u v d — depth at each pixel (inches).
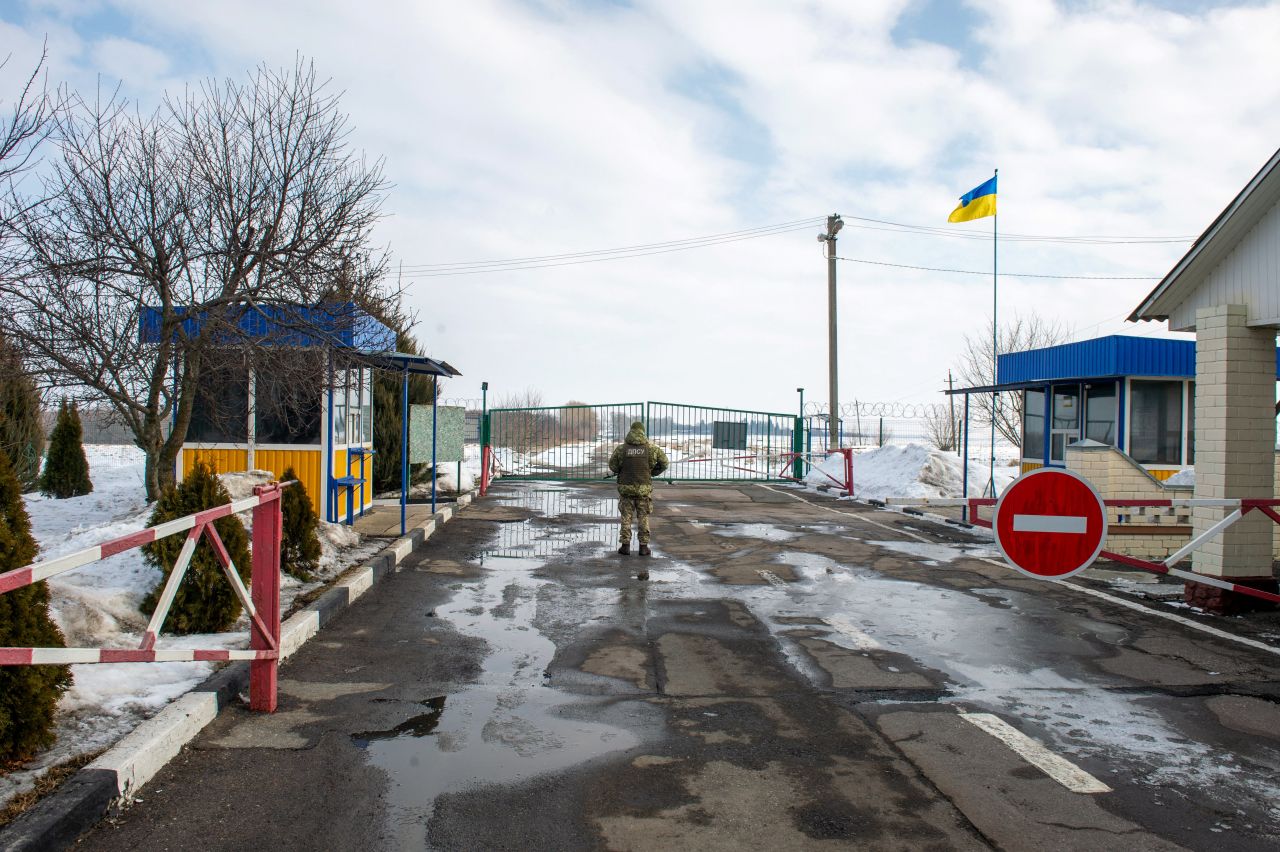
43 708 147.9
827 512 661.9
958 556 438.9
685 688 214.4
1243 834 140.3
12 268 307.9
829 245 1012.5
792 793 153.1
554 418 1295.5
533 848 131.2
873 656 247.0
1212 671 235.1
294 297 358.6
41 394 359.6
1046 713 199.5
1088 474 416.8
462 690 209.0
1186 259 323.6
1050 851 133.6
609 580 358.0
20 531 158.6
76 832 128.7
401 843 131.7
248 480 370.6
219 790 148.6
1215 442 313.1
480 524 541.6
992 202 707.4
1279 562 395.5
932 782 159.0
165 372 357.7
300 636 244.7
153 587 245.4
